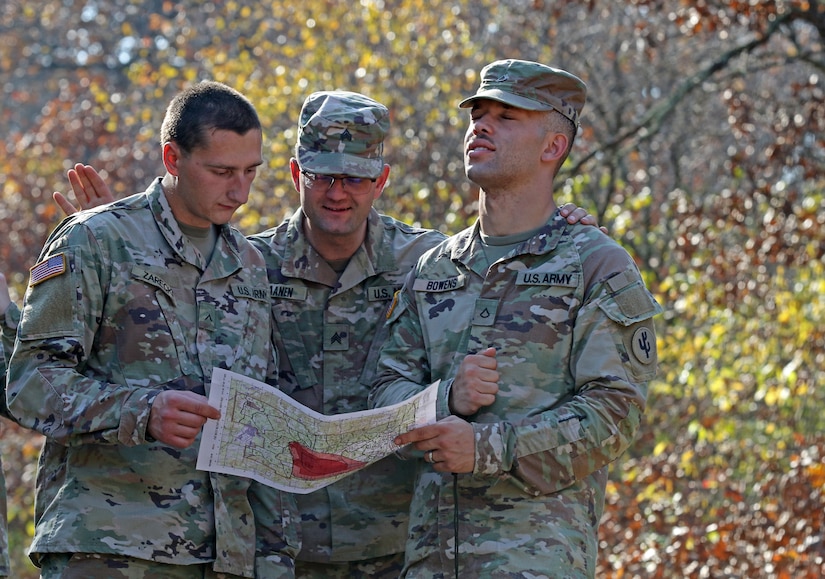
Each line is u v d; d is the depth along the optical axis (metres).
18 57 25.80
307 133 5.18
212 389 4.53
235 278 5.00
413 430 4.41
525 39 16.42
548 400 4.54
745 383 11.79
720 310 12.26
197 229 4.90
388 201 13.55
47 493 4.71
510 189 4.69
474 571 4.46
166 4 21.00
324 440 4.56
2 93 26.22
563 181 12.60
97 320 4.68
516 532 4.46
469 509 4.53
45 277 4.61
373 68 14.30
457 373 4.55
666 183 16.64
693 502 11.20
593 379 4.48
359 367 5.45
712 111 17.05
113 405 4.46
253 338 4.98
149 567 4.63
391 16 14.45
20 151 19.31
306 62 14.60
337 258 5.48
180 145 4.74
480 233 4.80
